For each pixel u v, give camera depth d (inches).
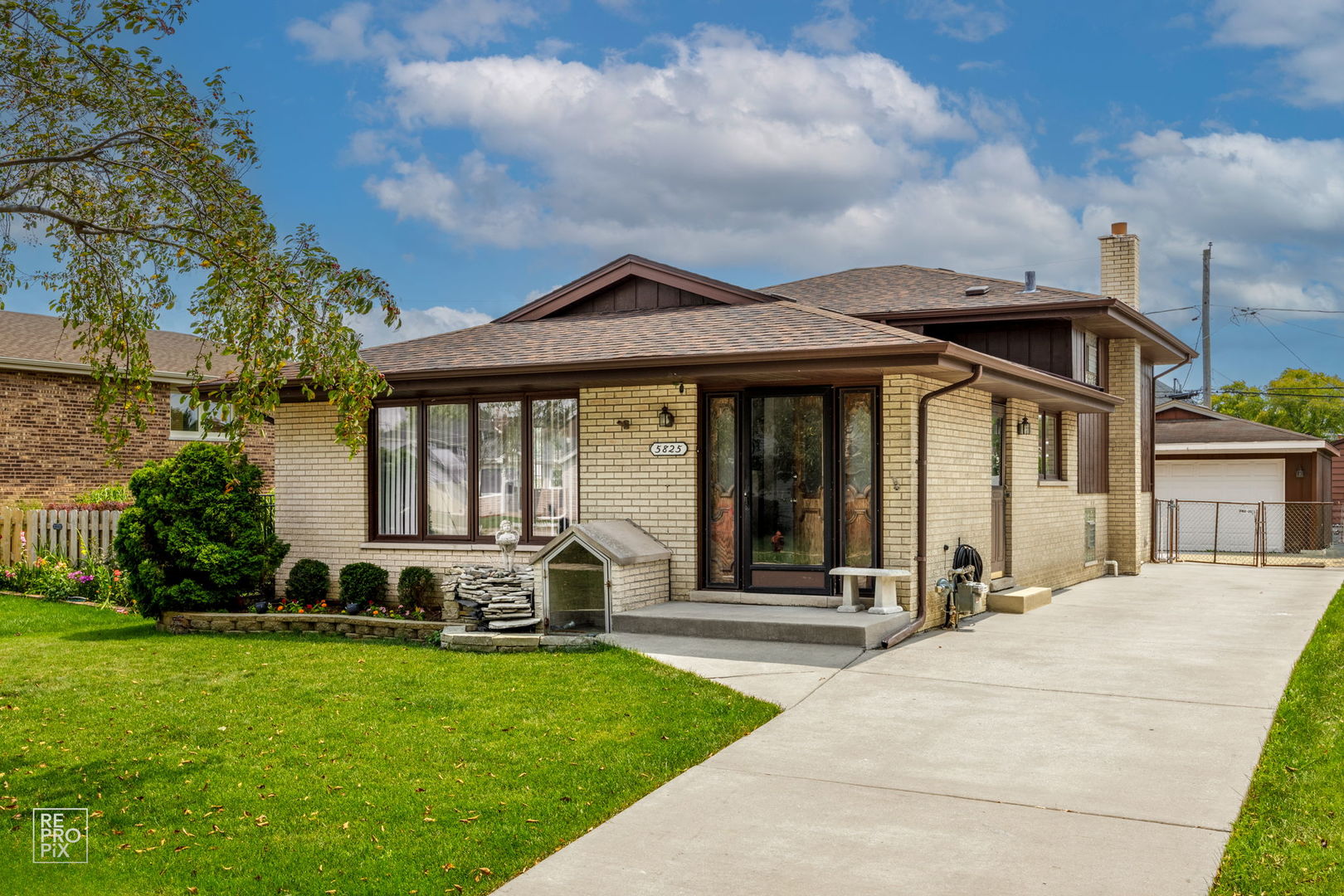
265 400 296.7
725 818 229.1
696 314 559.5
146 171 288.7
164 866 208.2
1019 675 365.7
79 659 425.1
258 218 294.2
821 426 482.6
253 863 208.7
